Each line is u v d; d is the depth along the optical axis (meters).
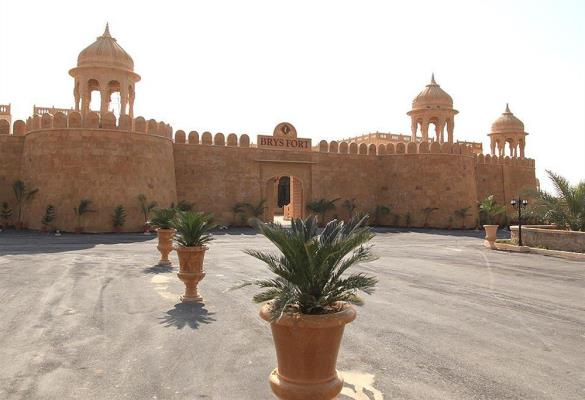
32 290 10.84
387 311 9.64
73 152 26.52
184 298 10.08
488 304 10.44
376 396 5.46
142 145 28.14
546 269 15.84
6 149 28.70
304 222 5.09
